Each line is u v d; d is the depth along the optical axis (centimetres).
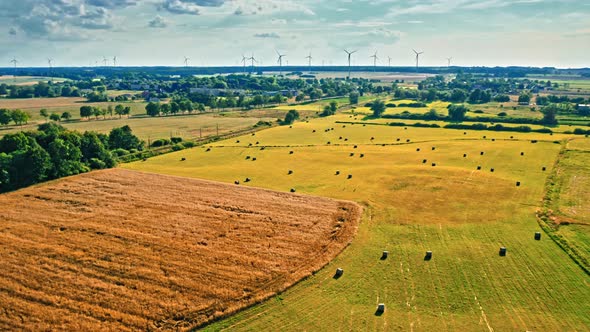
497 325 3588
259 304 3934
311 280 4316
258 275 4369
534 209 6116
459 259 4706
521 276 4338
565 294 4009
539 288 4116
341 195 6912
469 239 5200
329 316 3741
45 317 3703
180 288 4134
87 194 6844
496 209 6141
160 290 4097
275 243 5094
